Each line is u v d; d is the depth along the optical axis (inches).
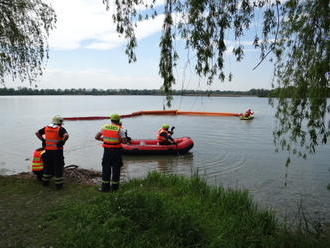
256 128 853.8
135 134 716.0
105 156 224.8
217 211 193.3
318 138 164.4
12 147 510.3
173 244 135.5
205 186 241.8
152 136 687.7
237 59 145.6
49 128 223.0
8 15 280.8
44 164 229.0
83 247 130.6
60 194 212.7
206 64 137.1
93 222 152.2
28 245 134.3
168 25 145.3
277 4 148.7
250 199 219.9
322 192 283.7
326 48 133.3
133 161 423.2
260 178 333.1
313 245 154.7
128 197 174.9
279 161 425.7
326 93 135.4
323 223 208.7
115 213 159.2
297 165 400.5
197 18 134.6
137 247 132.0
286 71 150.7
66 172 286.2
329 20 129.3
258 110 1845.5
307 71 139.8
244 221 177.0
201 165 398.6
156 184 260.7
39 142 562.9
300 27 138.2
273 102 160.1
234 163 411.8
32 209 179.6
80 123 944.3
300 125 154.2
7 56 286.8
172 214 158.1
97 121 1016.9
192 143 482.3
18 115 1284.4
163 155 466.3
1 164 389.4
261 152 495.8
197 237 143.4
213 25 138.5
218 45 138.8
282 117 161.2
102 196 189.6
